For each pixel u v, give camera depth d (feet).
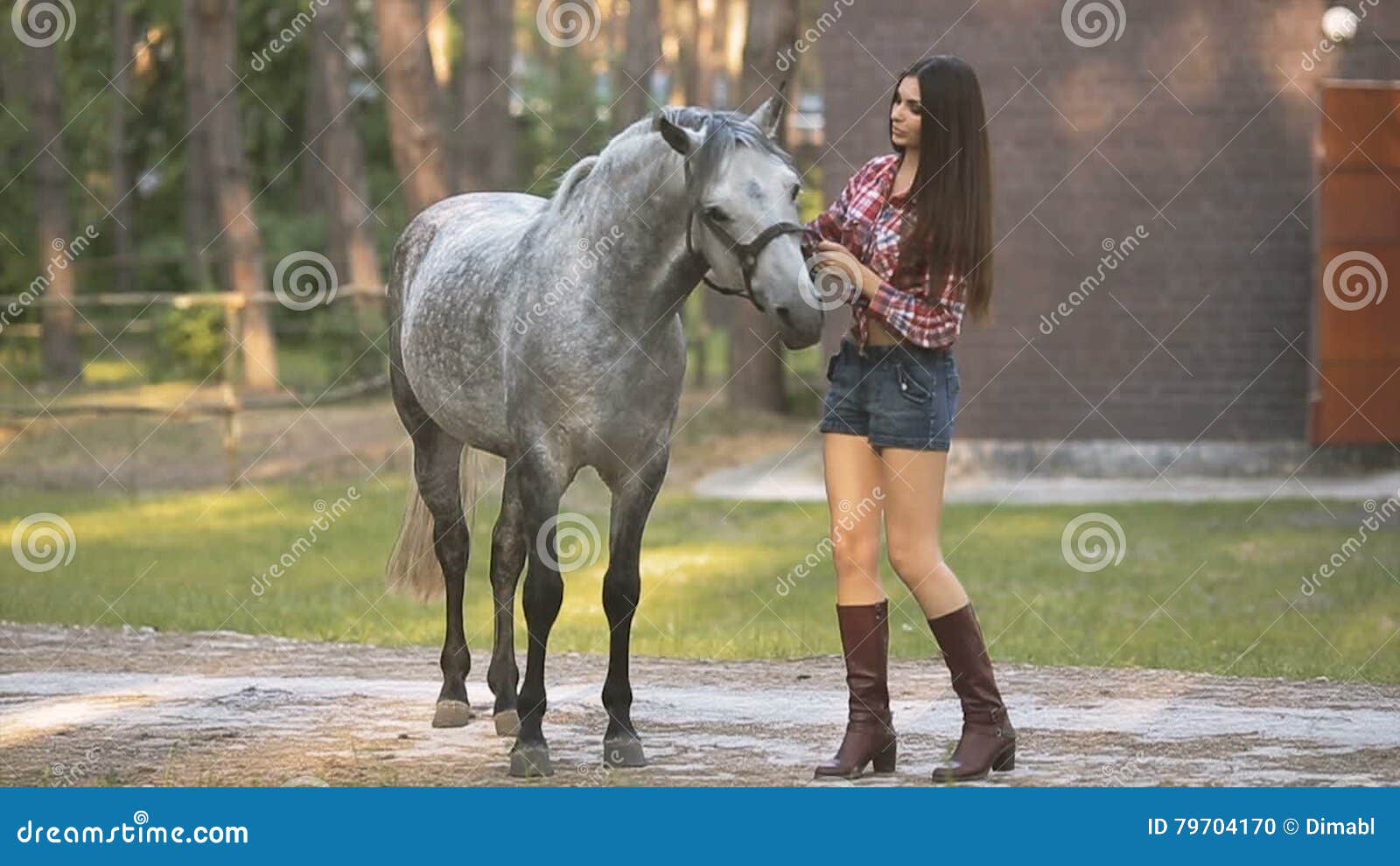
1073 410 69.82
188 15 123.44
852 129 68.18
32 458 80.59
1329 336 67.77
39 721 27.25
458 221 27.71
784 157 21.57
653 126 22.72
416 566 28.50
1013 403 69.97
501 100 101.24
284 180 156.46
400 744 25.50
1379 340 67.77
